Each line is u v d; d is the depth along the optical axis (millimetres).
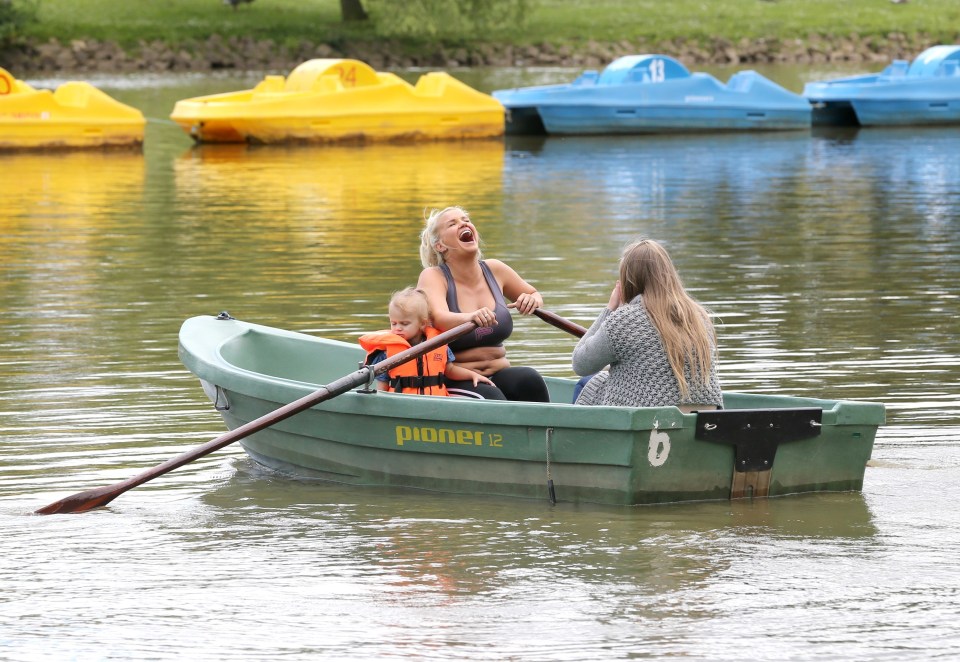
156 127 59094
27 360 19234
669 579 10953
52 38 89000
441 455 13500
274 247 29469
